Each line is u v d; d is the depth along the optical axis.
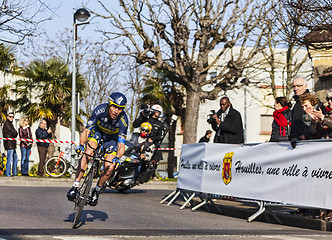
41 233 5.07
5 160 16.12
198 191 8.77
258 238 5.16
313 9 11.15
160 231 5.58
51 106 22.97
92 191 6.13
